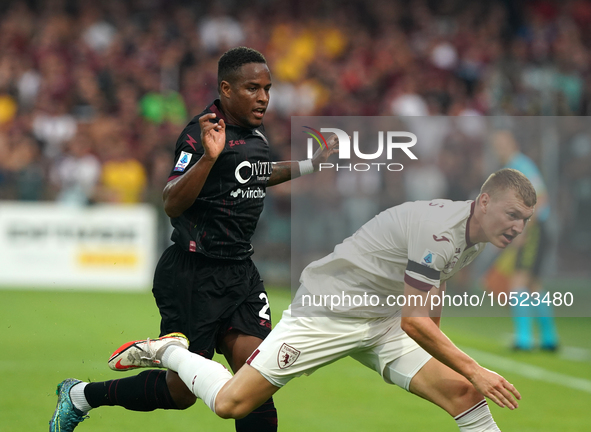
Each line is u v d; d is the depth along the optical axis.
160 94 53.56
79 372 22.81
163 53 58.03
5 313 34.06
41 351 26.00
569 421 18.67
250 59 13.94
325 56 61.22
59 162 45.66
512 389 12.34
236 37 61.19
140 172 46.72
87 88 54.53
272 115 53.06
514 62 60.19
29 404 18.89
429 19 64.94
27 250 43.88
